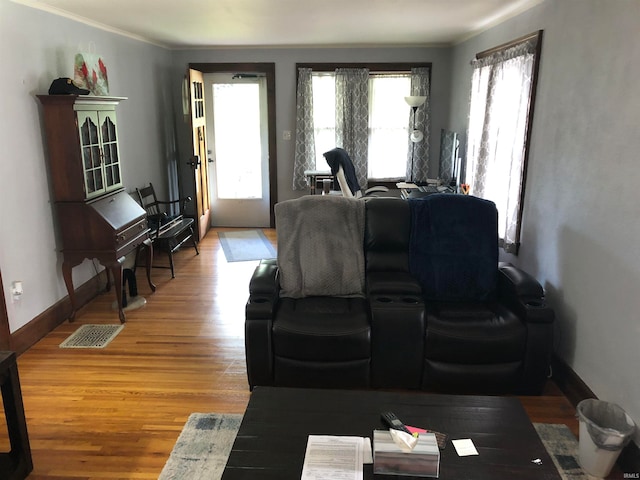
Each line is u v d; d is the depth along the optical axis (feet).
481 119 14.78
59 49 12.14
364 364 9.14
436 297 10.31
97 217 11.64
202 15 12.78
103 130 12.53
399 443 5.49
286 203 10.73
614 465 7.27
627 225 7.50
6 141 10.27
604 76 8.22
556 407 8.92
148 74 17.85
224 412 8.71
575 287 9.16
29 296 11.09
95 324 12.23
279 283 10.26
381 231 10.57
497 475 5.41
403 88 20.47
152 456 7.62
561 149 9.82
